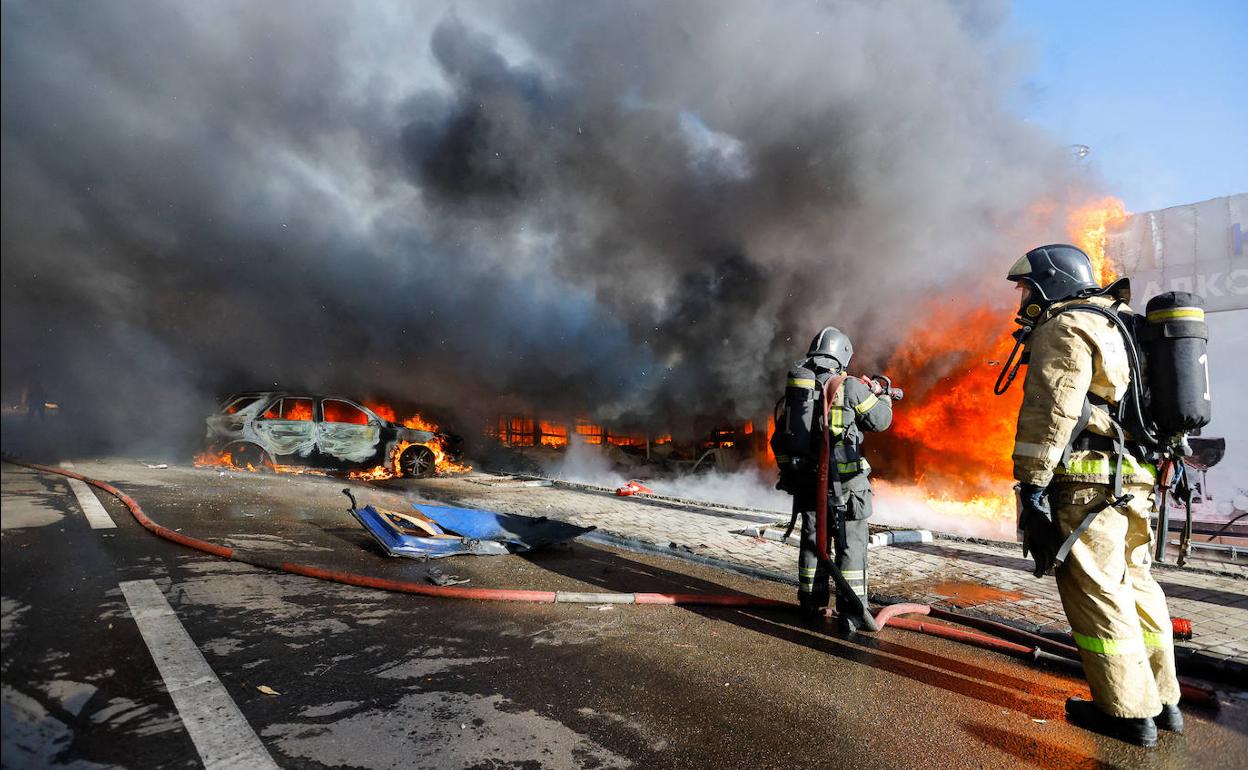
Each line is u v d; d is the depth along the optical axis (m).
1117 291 2.45
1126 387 2.34
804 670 2.87
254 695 2.38
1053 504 2.42
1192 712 2.57
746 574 4.61
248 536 5.00
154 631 2.92
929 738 2.30
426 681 2.60
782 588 4.28
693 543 5.44
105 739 2.01
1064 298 2.53
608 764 2.04
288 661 2.71
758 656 3.02
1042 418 2.33
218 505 6.31
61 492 6.31
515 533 5.33
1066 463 2.38
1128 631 2.30
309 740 2.09
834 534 3.42
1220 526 6.34
